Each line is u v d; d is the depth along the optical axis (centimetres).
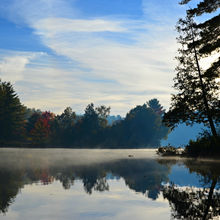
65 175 1250
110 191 850
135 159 2628
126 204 674
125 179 1129
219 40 2753
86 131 12506
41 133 11606
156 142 12731
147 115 12756
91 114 12988
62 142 12181
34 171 1410
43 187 914
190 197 759
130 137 12481
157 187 927
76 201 704
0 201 696
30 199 723
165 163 2069
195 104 2891
